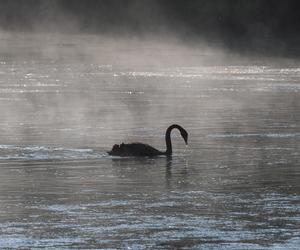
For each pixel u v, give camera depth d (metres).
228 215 26.56
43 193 29.66
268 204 28.06
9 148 39.66
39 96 71.06
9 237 23.95
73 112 58.22
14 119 53.56
